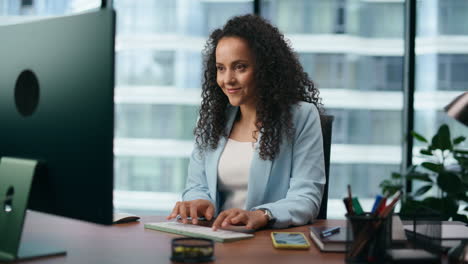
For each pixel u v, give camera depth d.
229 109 1.86
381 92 3.39
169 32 3.48
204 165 1.84
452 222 1.40
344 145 3.40
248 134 1.81
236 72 1.71
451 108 1.46
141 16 3.48
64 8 3.38
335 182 3.40
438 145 2.75
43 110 1.04
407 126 3.34
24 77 1.09
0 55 1.12
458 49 3.32
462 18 3.31
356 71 3.38
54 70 1.01
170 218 1.47
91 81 0.96
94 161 0.96
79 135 0.98
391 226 1.03
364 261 1.00
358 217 1.01
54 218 1.49
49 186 1.03
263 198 1.71
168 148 3.53
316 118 1.78
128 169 3.54
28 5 3.33
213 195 1.75
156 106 3.52
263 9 3.39
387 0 3.36
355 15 3.37
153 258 1.04
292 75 1.83
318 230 1.24
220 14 3.44
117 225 1.42
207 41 1.89
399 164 3.41
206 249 1.01
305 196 1.57
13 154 1.10
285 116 1.72
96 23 0.95
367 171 3.41
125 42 3.49
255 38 1.72
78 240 1.21
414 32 3.31
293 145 1.74
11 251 1.01
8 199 1.07
